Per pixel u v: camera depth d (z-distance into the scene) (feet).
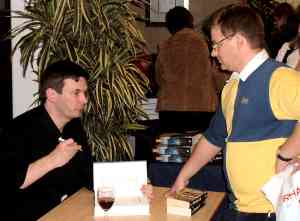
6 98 12.71
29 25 11.15
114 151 11.54
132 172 7.23
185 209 6.90
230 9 6.17
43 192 8.07
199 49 13.89
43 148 8.18
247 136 6.09
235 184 6.30
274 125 5.94
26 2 11.38
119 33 11.32
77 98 8.29
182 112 14.23
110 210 6.90
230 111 6.29
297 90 5.60
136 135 12.66
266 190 5.96
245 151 6.10
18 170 7.50
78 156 8.67
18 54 12.39
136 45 11.90
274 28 15.58
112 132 11.69
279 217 5.94
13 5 12.34
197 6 22.56
